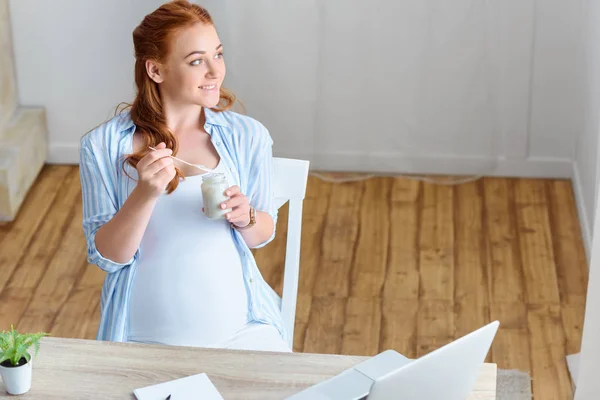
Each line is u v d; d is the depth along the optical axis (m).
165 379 1.85
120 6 4.36
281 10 4.29
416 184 4.50
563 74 4.33
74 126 4.64
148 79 2.27
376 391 1.50
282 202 2.44
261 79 4.44
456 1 4.22
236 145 2.36
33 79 4.53
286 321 2.48
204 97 2.25
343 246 3.99
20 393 1.80
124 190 2.28
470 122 4.46
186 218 2.28
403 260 3.88
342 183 4.52
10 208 4.15
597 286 2.66
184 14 2.19
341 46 4.36
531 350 3.29
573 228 4.09
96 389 1.82
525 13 4.22
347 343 3.37
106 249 2.20
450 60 4.35
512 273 3.76
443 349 1.57
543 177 4.54
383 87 4.43
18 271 3.82
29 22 4.40
